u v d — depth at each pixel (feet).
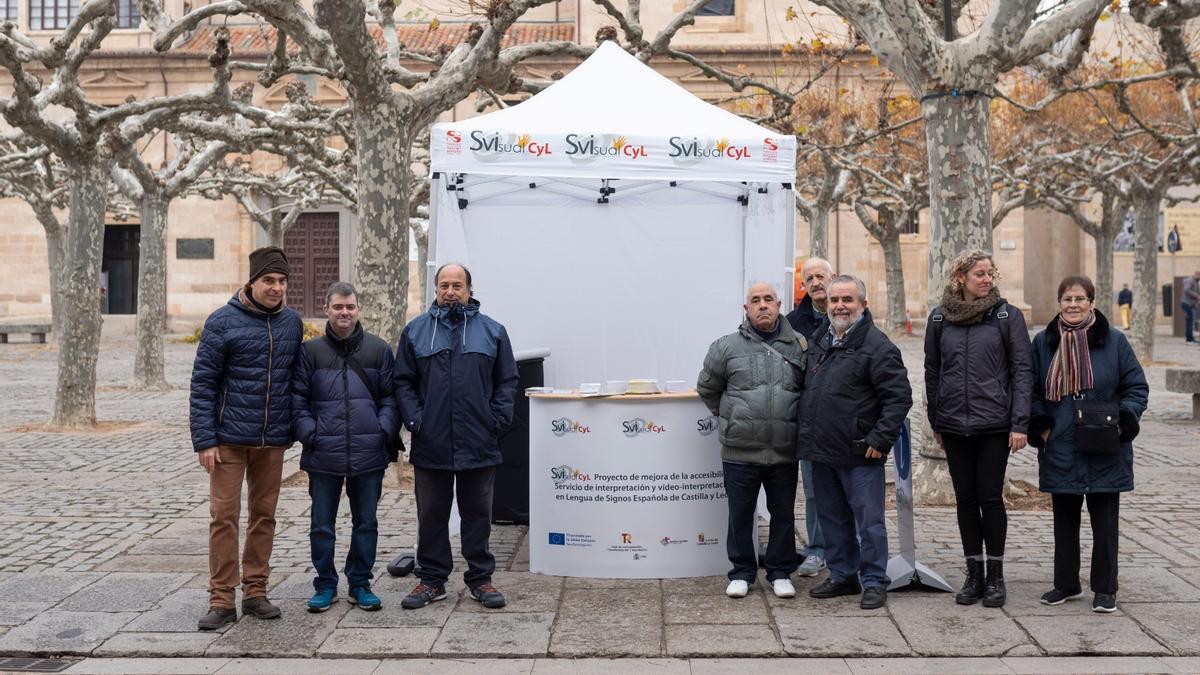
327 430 20.81
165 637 19.54
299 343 20.92
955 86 30.66
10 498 32.96
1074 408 20.25
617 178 25.86
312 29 34.32
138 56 129.08
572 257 30.45
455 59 38.73
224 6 39.42
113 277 136.98
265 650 18.85
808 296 25.02
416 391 21.43
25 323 118.93
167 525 28.94
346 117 53.88
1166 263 139.85
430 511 21.43
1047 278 146.82
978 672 17.67
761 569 24.22
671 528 23.34
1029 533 27.35
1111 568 20.54
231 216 134.72
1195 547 25.88
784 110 47.57
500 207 30.22
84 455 42.04
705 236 30.58
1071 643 18.80
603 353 30.58
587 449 23.36
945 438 21.30
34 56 43.62
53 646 19.07
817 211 77.82
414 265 125.29
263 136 53.93
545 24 129.70
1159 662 18.03
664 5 123.24
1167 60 46.98
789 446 21.83
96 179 49.47
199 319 135.13
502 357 21.59
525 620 20.44
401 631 19.84
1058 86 40.70
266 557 20.94
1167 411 55.77
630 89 28.19
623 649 18.78
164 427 50.31
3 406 59.77
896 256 106.01
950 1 31.63
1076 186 91.91
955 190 30.83
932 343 21.39
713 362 22.30
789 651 18.60
